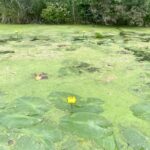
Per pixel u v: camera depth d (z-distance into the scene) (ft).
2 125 5.86
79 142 5.35
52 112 6.42
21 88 7.75
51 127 5.81
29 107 6.58
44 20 19.86
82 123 5.95
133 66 9.74
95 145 5.27
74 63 9.98
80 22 19.90
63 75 8.82
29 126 5.84
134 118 6.26
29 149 5.11
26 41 13.19
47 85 8.00
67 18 19.75
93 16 19.49
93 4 19.07
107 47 12.27
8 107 6.59
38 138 5.43
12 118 6.09
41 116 6.24
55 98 7.11
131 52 11.50
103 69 9.43
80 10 19.74
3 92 7.45
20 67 9.45
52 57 10.67
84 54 11.13
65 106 6.71
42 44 12.63
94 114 6.36
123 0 18.62
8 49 11.64
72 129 5.74
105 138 5.47
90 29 16.98
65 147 5.21
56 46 12.32
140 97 7.34
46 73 8.95
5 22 19.42
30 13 19.86
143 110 6.59
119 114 6.41
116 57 10.78
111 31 16.37
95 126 5.85
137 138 5.49
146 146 5.25
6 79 8.37
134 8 18.85
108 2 18.79
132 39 14.03
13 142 5.31
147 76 8.80
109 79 8.54
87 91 7.64
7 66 9.52
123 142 5.36
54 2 20.17
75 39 13.80
